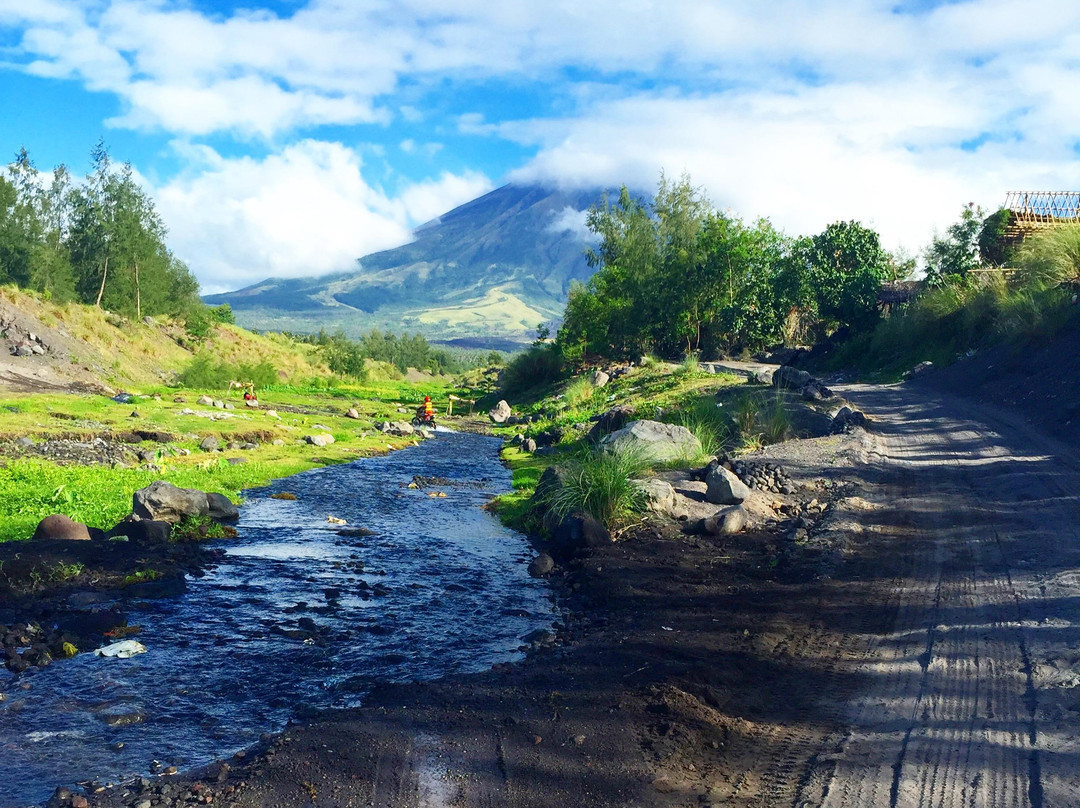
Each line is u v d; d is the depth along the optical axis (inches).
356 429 1430.9
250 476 833.5
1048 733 227.3
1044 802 194.5
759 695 270.2
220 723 277.4
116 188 2723.9
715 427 874.1
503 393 2642.7
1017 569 372.2
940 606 340.5
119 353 2258.9
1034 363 959.0
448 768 229.1
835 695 267.0
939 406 948.0
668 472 673.6
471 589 448.8
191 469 851.4
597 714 257.0
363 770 229.5
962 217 1942.7
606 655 315.9
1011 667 272.2
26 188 2596.0
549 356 2559.1
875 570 399.5
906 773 212.7
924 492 551.8
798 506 557.0
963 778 208.1
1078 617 303.6
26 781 234.7
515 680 296.4
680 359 2461.9
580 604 407.2
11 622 370.9
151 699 296.7
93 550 493.4
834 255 2390.5
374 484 851.4
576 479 573.9
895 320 1702.8
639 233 2965.1
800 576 404.5
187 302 3179.1
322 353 3993.6
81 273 2679.6
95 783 232.1
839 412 861.8
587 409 1390.3
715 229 2459.4
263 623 386.9
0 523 542.9
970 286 1482.5
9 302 1989.4
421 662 334.0
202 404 1574.8
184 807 215.0
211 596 429.7
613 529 529.7
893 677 276.8
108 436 1014.4
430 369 6796.3
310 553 533.3
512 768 227.0
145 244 2866.6
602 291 2603.3
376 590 441.1
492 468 1025.5
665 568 441.7
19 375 1662.2
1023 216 1817.2
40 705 289.9
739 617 350.6
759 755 229.8
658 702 259.3
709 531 507.5
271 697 299.6
